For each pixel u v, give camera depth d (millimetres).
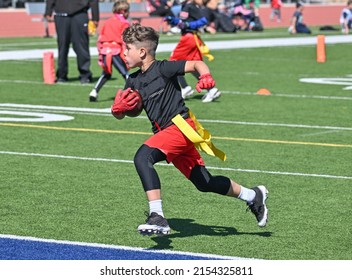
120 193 20172
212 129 29359
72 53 58594
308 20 110062
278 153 25266
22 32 82312
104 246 15898
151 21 89562
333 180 21734
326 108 34625
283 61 56031
